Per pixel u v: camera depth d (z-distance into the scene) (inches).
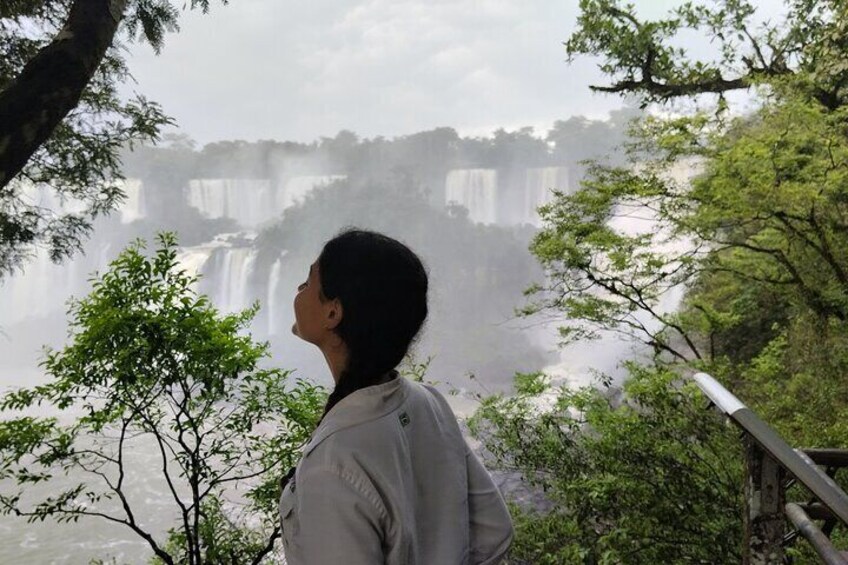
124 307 120.6
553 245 256.8
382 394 34.4
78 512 138.8
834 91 271.3
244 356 128.8
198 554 137.6
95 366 125.0
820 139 233.5
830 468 82.3
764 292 309.1
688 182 269.6
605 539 146.7
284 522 31.9
